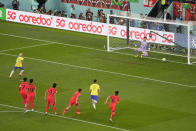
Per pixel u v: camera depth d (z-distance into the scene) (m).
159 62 112.88
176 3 138.25
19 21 152.88
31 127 73.25
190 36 117.56
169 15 139.62
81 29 142.25
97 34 139.12
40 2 161.12
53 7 161.12
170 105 83.25
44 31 143.25
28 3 163.12
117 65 109.25
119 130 72.25
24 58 113.81
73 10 157.62
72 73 102.31
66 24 144.75
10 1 166.12
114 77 100.00
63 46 126.25
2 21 154.88
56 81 96.88
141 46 115.56
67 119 77.00
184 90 91.81
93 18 153.25
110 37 132.25
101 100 86.06
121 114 79.06
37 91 90.69
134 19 122.25
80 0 156.00
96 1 152.38
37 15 149.12
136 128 73.06
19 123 74.88
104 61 112.56
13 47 124.00
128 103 84.19
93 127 73.50
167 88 92.94
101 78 99.12
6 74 101.06
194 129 72.62
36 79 98.06
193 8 135.38
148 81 97.44
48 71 103.62
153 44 123.94
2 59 112.75
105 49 123.94
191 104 83.88
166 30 126.31
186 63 112.38
